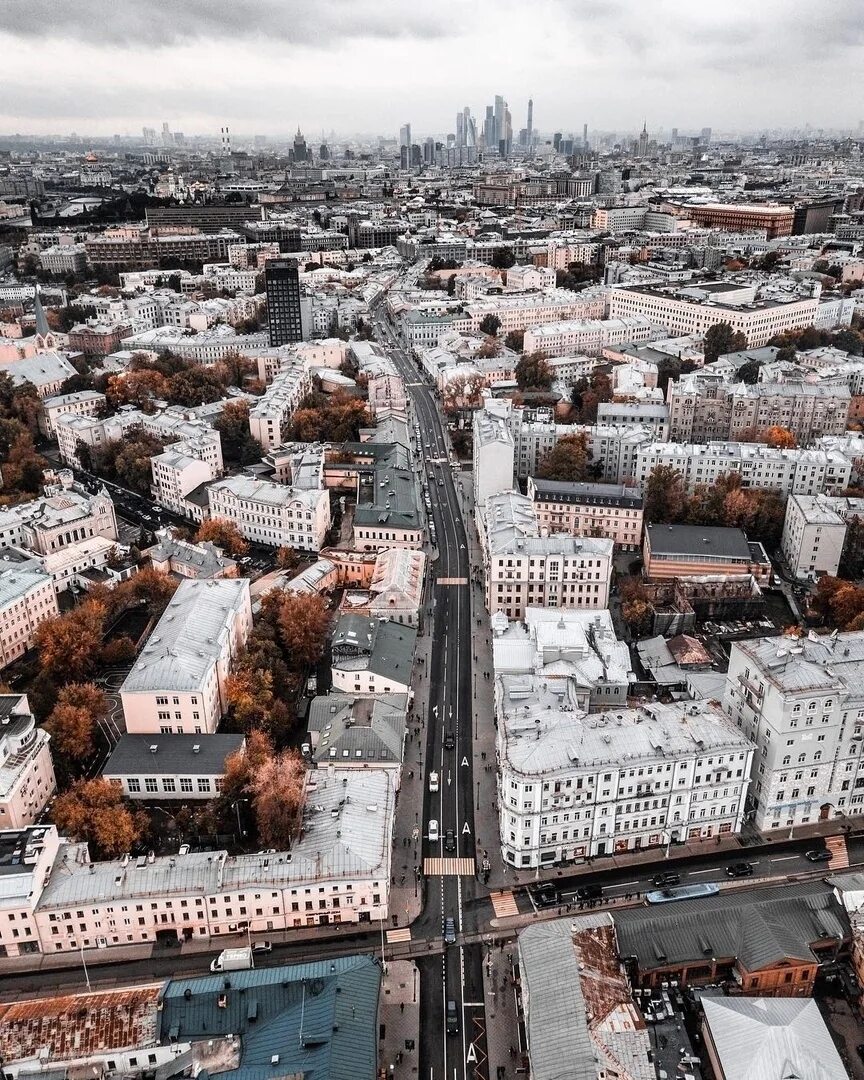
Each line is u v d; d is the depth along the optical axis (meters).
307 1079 166.88
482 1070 185.62
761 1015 181.75
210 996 185.75
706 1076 181.50
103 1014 184.12
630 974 197.25
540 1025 178.38
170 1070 175.00
